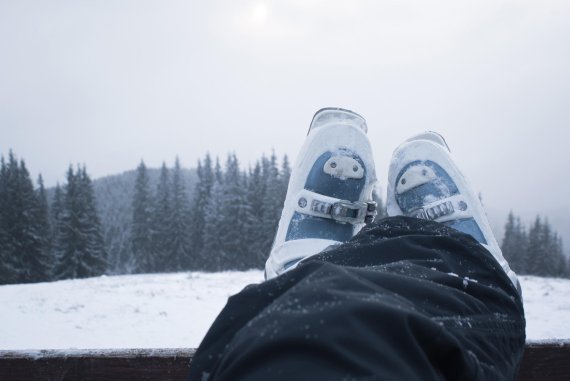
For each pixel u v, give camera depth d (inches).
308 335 21.4
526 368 57.7
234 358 23.0
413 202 90.0
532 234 1777.8
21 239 1363.2
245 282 476.4
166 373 54.7
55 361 54.1
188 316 300.8
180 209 1700.3
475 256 40.6
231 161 2025.1
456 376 26.8
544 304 361.4
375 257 39.8
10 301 362.6
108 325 279.4
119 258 2304.4
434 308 30.0
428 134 95.4
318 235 83.6
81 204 1432.1
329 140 91.4
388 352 22.1
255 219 1576.0
